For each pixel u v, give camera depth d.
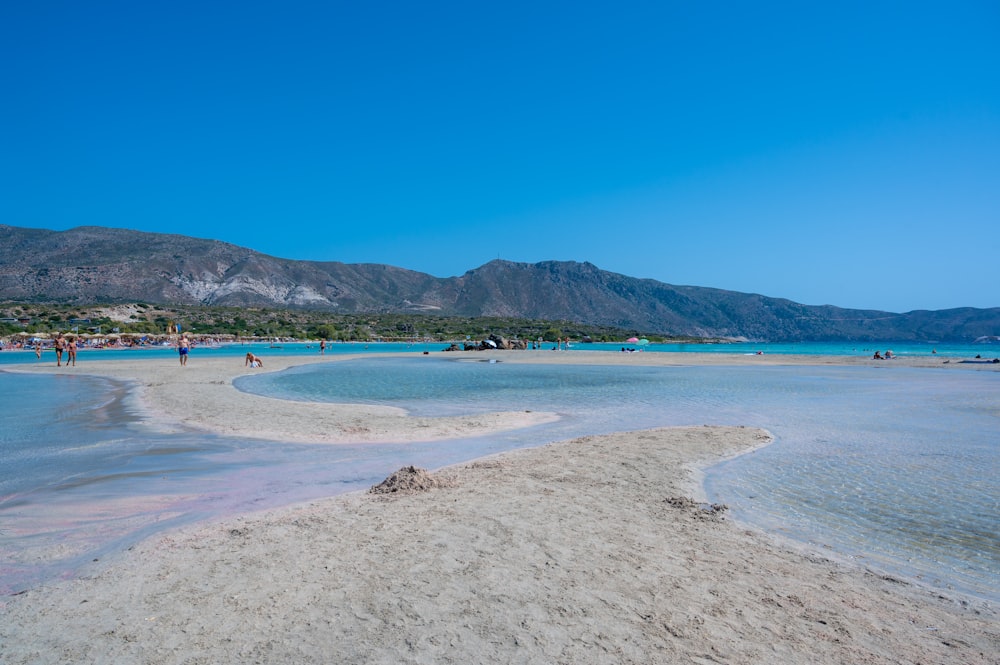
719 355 65.44
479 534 6.47
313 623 4.44
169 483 9.04
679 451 11.64
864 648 4.38
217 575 5.32
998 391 24.86
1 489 8.66
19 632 4.32
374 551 5.91
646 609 4.81
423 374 33.75
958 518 7.79
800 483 9.52
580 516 7.29
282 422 14.77
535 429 14.61
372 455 11.31
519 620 4.54
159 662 3.91
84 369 34.44
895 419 16.72
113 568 5.54
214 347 90.88
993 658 4.32
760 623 4.69
